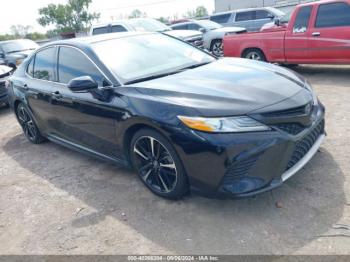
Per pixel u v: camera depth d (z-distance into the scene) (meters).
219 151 2.59
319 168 3.40
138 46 4.00
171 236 2.76
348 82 6.64
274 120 2.66
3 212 3.49
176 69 3.70
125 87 3.30
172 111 2.82
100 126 3.57
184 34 11.38
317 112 3.14
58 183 3.94
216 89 2.95
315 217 2.73
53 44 4.41
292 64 8.11
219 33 12.24
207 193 2.82
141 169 3.36
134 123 3.10
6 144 5.64
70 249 2.79
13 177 4.29
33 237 3.02
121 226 2.98
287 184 3.20
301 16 7.29
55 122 4.39
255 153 2.58
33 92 4.57
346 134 4.14
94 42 3.92
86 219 3.15
